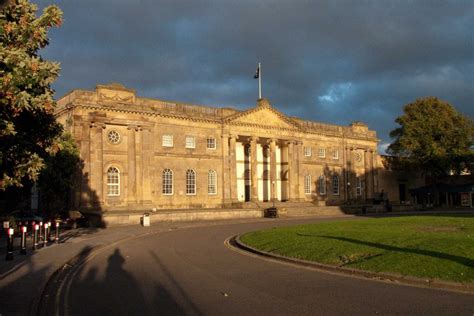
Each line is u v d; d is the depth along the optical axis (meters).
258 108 63.47
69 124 47.94
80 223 40.12
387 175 83.88
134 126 51.41
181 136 55.97
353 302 10.80
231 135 60.69
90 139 47.91
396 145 76.69
